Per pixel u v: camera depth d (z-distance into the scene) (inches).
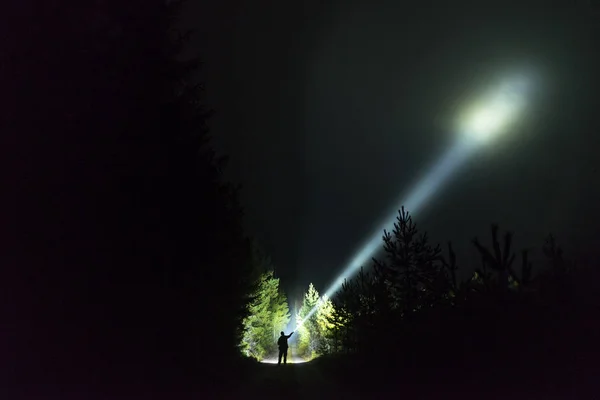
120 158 291.4
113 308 272.5
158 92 354.3
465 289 291.3
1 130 232.1
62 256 241.4
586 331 220.2
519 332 238.1
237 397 433.4
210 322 462.6
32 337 220.5
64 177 250.8
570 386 215.6
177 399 335.3
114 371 266.1
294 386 531.8
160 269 336.5
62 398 225.8
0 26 246.7
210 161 450.0
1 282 216.1
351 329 610.2
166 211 350.6
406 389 347.3
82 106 271.9
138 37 331.6
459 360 276.2
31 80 249.6
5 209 225.0
